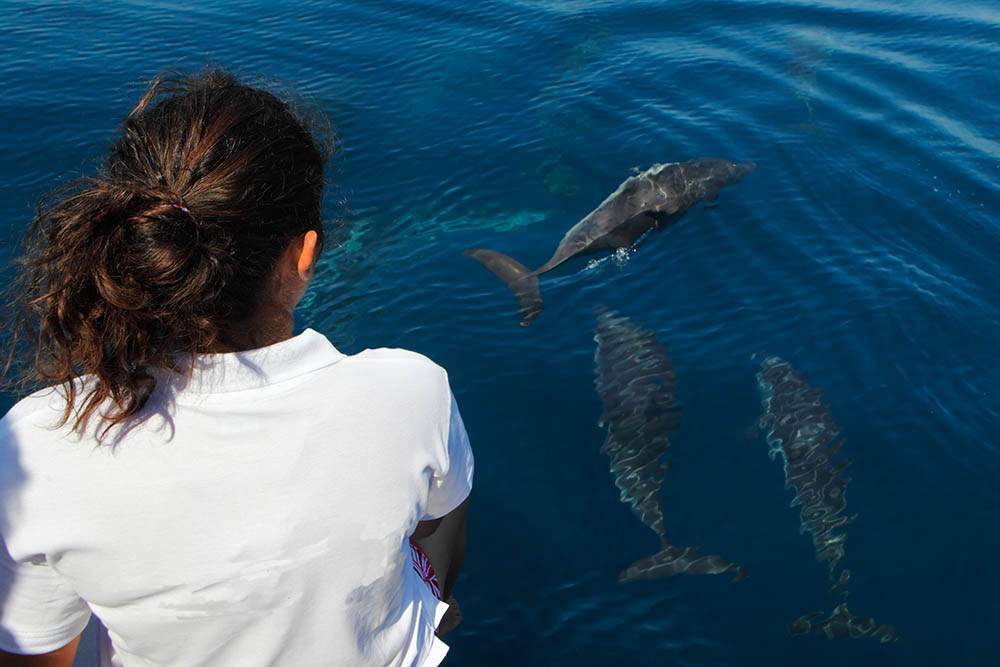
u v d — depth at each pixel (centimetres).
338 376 127
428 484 134
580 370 508
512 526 402
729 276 593
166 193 111
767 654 335
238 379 121
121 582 120
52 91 824
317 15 1066
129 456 117
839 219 650
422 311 561
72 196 115
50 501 116
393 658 142
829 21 1020
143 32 991
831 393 484
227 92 123
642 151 758
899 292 564
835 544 388
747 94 850
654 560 381
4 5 1057
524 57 945
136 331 112
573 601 362
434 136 786
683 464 438
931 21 1009
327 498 122
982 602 357
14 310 123
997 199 666
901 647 337
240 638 125
